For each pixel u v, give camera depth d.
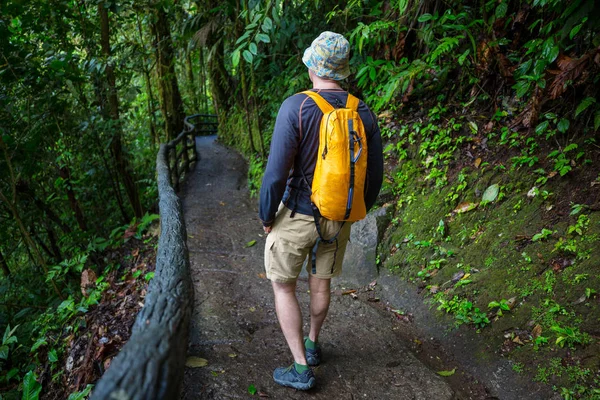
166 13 8.31
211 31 8.83
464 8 4.66
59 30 5.55
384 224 4.23
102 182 6.71
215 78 11.62
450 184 4.09
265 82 8.64
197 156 9.46
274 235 2.21
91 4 5.74
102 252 5.79
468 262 3.48
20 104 5.30
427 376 2.60
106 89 6.19
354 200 2.06
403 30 5.08
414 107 5.05
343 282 4.03
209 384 2.36
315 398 2.35
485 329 2.91
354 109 2.10
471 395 2.58
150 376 1.16
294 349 2.34
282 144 2.00
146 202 8.10
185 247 2.40
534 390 2.44
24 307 5.77
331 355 2.77
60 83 5.40
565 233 3.07
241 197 6.90
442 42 4.54
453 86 4.79
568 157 3.46
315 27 6.83
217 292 3.65
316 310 2.44
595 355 2.38
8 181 5.47
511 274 3.12
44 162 5.66
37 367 3.78
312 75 2.14
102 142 6.33
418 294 3.53
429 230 3.94
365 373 2.60
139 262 4.80
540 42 3.68
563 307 2.70
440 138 4.43
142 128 10.71
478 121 4.33
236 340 2.89
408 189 4.41
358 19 6.16
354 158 2.01
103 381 1.12
